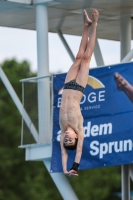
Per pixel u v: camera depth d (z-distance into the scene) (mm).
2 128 100938
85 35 32969
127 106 36625
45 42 41188
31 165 100000
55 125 39219
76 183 101438
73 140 32062
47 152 39812
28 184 97875
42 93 40250
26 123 41094
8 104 103875
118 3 41875
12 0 41094
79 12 44781
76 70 32719
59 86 39281
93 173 103562
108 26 49438
